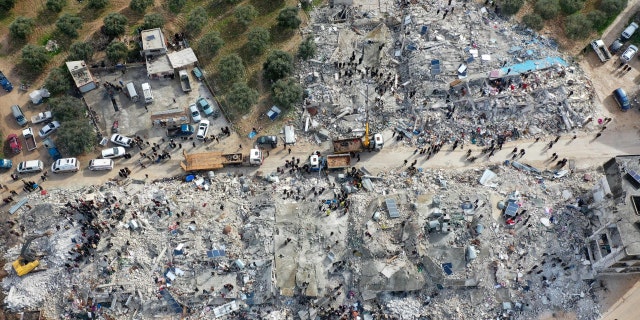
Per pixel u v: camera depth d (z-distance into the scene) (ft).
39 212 247.29
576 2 304.30
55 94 286.46
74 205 249.96
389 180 256.11
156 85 291.79
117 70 296.30
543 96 271.90
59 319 226.17
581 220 237.86
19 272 231.50
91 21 313.32
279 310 224.12
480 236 230.89
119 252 231.50
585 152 262.26
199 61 298.56
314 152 268.62
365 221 236.84
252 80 291.99
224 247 233.35
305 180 258.98
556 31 300.61
